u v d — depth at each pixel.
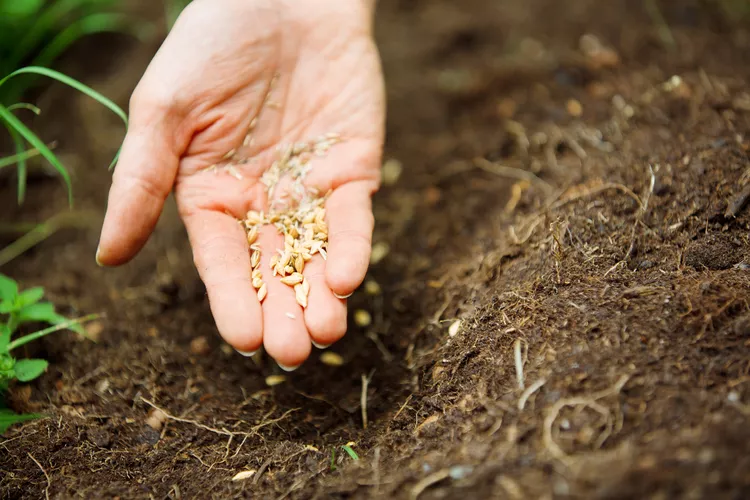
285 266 0.45
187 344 0.50
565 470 0.39
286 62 0.48
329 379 0.48
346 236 0.45
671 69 0.57
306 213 0.47
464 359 0.45
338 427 0.46
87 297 0.52
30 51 0.60
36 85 0.60
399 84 0.62
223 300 0.44
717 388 0.40
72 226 0.56
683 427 0.40
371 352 0.49
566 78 0.59
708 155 0.48
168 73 0.45
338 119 0.49
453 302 0.49
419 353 0.48
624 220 0.47
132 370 0.48
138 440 0.45
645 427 0.40
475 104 0.60
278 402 0.47
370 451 0.44
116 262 0.46
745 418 0.39
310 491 0.42
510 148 0.57
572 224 0.47
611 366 0.42
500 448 0.41
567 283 0.45
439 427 0.43
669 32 0.61
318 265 0.45
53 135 0.59
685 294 0.43
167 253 0.54
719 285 0.43
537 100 0.59
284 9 0.48
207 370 0.49
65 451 0.45
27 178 0.57
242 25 0.46
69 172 0.58
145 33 0.63
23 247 0.55
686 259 0.45
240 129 0.47
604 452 0.39
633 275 0.45
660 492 0.38
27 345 0.49
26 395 0.47
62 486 0.43
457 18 0.66
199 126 0.46
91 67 0.62
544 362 0.43
